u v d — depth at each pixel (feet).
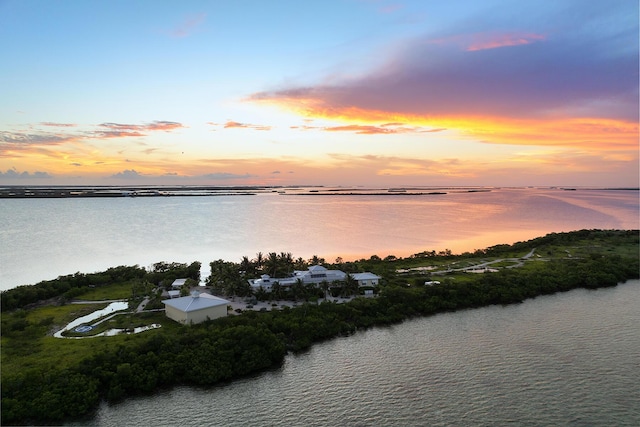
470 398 313.73
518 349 397.60
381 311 490.90
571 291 601.21
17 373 314.55
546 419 286.87
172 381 338.75
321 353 395.75
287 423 287.69
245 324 415.23
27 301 483.51
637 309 516.73
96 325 424.87
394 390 327.06
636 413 292.61
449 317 495.00
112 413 299.38
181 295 510.17
